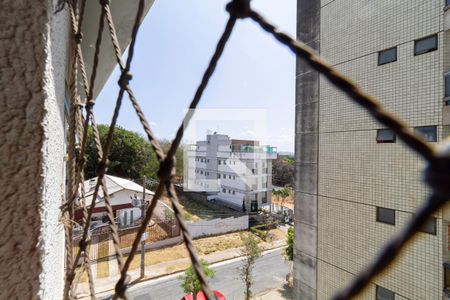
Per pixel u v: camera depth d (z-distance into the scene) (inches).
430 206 6.4
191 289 299.7
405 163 165.2
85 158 31.3
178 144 15.8
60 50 25.2
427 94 157.3
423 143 7.4
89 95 27.5
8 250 18.3
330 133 217.2
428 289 155.4
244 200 761.6
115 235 21.1
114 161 846.5
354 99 9.4
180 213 14.7
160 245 509.4
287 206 876.6
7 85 17.8
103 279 372.8
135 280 399.5
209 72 14.1
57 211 26.6
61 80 26.9
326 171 219.9
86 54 56.8
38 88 18.5
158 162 16.5
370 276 7.4
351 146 199.5
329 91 217.8
